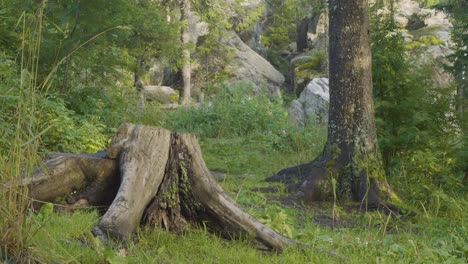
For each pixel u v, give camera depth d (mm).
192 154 5312
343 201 8633
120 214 4562
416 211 7809
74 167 5270
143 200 4898
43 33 10375
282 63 42031
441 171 9148
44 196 5070
